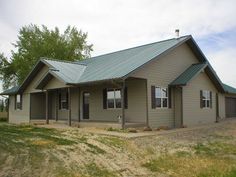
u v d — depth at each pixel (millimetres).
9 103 30203
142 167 8875
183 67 21594
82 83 18656
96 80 17562
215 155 10523
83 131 16531
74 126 19547
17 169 8344
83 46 44219
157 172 8352
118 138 13805
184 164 9188
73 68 22422
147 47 21969
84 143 12398
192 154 10625
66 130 17234
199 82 22312
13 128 19656
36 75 25391
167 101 19844
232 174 8031
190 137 14680
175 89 20406
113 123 17828
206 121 22859
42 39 41406
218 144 12695
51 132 16484
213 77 23469
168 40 21859
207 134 15922
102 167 8758
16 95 28891
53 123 22078
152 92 18531
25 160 9383
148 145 12156
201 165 9070
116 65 19516
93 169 8523
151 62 17984
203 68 21547
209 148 11758
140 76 17734
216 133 16375
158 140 13461
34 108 26531
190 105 21016
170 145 12281
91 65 23125
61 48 41500
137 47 23125
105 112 20531
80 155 10219
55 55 41000
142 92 18375
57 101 24734
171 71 20344
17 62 39719
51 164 8930
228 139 14180
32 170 8258
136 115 18609
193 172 8312
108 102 20375
